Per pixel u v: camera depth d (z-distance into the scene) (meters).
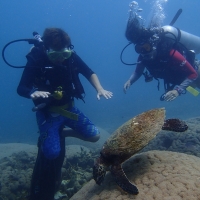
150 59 5.68
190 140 5.44
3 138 21.05
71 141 10.32
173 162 2.48
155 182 2.22
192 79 5.48
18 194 5.30
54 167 4.56
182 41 6.08
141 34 5.49
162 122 2.49
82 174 5.65
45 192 4.54
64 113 4.58
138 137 2.30
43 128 4.61
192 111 20.33
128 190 2.05
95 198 2.36
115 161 2.27
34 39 4.43
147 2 85.25
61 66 4.37
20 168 6.36
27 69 4.45
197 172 2.28
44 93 3.86
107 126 20.09
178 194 2.01
